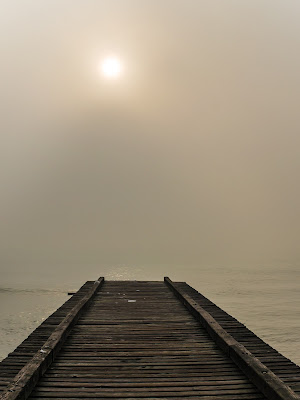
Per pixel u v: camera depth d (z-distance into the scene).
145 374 5.55
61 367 5.85
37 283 37.44
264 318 19.70
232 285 34.12
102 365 5.95
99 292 14.38
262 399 4.68
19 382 4.62
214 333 7.36
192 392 4.88
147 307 11.24
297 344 14.90
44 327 8.59
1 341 15.66
